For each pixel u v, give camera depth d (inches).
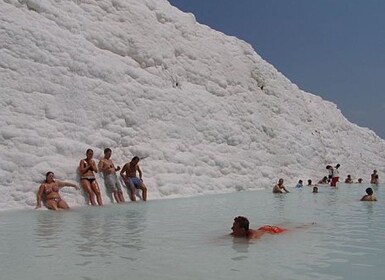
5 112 462.0
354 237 306.3
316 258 241.3
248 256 244.4
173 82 723.4
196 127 701.3
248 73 932.6
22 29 521.7
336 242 287.0
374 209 486.3
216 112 762.8
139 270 213.6
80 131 523.5
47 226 336.5
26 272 208.2
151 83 667.4
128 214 412.2
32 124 477.7
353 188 855.7
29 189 438.0
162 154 611.5
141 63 689.0
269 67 1015.0
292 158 885.2
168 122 655.1
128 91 611.8
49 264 222.8
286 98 1005.8
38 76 511.5
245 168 748.6
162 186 577.9
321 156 998.4
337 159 1069.1
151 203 509.7
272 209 475.8
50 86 517.7
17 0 557.3
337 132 1200.2
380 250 262.8
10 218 373.7
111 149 552.1
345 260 237.3
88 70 572.4
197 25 904.9
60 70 538.0
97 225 344.8
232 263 228.7
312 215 430.0
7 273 206.4
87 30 633.6
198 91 769.6
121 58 657.6
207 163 681.6
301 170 898.1
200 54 832.3
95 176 500.4
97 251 252.7
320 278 203.6
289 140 903.7
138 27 724.0
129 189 533.0
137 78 647.8
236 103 838.5
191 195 606.5
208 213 429.7
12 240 281.6
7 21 514.6
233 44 965.2
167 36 775.7
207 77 811.4
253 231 312.2
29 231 313.9
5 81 479.2
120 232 315.3
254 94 909.2
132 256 241.6
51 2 616.7
